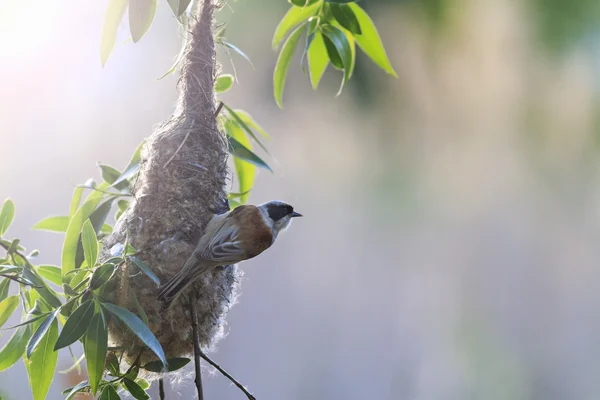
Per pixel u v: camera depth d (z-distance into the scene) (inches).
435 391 542.9
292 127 541.3
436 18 507.5
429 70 522.3
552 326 570.3
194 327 186.1
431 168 561.9
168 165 198.1
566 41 526.0
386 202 565.3
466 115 542.3
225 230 191.2
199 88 203.9
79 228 189.6
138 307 172.4
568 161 567.2
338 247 561.0
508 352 558.3
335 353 545.6
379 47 226.4
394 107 535.5
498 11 514.9
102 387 175.5
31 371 174.6
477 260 571.8
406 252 565.3
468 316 563.5
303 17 221.9
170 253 189.2
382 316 553.9
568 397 551.8
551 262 574.9
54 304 176.7
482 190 567.5
